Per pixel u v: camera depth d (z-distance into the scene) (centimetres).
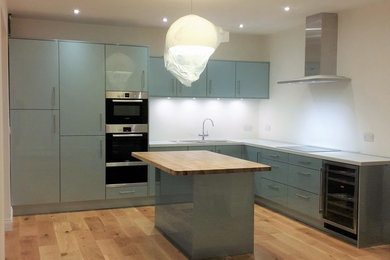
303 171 478
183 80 357
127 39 596
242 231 383
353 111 482
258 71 650
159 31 612
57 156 523
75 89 526
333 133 514
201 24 324
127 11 496
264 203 572
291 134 602
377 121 447
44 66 510
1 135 237
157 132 631
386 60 435
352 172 408
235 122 679
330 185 440
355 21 476
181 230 390
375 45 449
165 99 632
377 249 399
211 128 665
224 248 377
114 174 553
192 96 609
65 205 536
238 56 661
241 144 611
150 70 584
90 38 577
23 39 500
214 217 372
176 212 403
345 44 492
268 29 611
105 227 462
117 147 550
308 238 430
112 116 545
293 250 394
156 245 404
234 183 377
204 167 344
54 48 513
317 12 498
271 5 462
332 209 438
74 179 532
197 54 330
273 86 649
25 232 441
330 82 517
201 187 365
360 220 401
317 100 544
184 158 408
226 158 409
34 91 508
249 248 386
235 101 677
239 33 649
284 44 618
